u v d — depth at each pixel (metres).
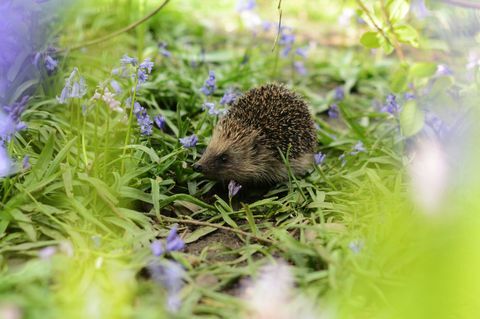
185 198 1.53
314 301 1.33
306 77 2.12
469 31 1.74
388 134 1.77
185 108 1.82
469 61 1.70
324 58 2.26
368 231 1.44
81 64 1.84
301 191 1.56
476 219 1.38
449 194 1.42
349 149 1.76
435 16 1.77
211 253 1.44
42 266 1.33
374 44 1.69
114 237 1.44
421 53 2.19
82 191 1.49
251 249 1.42
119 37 2.05
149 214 1.50
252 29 2.39
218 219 1.53
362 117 1.90
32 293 1.28
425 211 1.36
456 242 1.32
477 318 1.30
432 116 1.66
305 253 1.39
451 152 1.55
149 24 2.25
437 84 1.66
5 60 1.63
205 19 2.46
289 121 1.66
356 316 1.32
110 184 1.53
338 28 2.52
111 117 1.73
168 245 1.37
